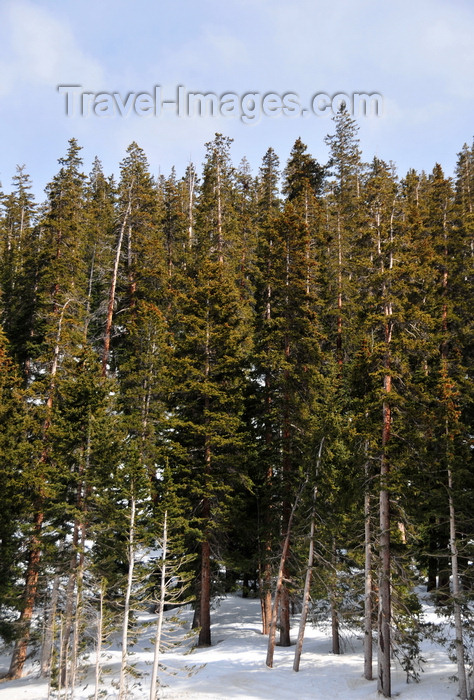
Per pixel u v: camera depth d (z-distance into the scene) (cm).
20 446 2634
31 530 2461
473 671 2036
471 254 3319
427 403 2305
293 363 2981
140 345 3200
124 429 2731
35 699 2172
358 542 2552
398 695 2103
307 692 2191
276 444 2856
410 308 2300
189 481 2819
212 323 3059
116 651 2819
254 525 2967
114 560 2430
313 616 2805
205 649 2777
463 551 2161
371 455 2317
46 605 2473
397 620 2217
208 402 2959
